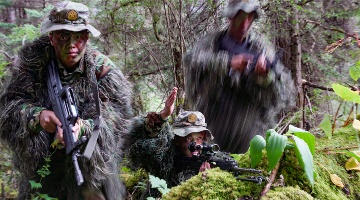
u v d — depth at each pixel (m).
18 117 2.72
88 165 2.78
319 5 5.34
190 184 2.04
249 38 3.36
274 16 5.10
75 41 2.71
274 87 3.36
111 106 2.92
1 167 3.77
